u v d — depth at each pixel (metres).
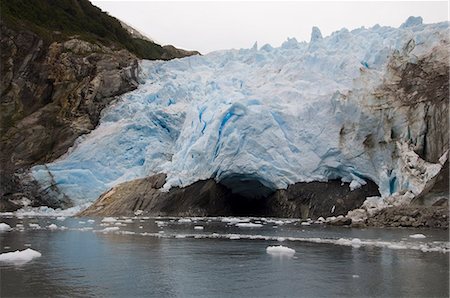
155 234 20.77
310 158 36.12
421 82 34.19
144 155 46.03
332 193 34.66
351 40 44.69
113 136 46.41
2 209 42.25
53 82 54.12
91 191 43.72
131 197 39.12
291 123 37.78
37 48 55.31
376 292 9.61
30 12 61.06
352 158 34.16
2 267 11.96
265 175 36.62
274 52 52.69
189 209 37.53
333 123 35.97
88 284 10.12
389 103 33.84
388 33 43.81
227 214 39.75
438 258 13.84
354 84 35.62
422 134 32.41
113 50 60.94
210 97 44.50
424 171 30.64
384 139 33.44
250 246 16.45
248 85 45.12
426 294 9.44
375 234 21.19
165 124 48.34
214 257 13.92
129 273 11.34
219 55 59.81
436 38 36.56
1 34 54.22
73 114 50.44
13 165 45.91
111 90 52.97
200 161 39.06
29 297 8.98
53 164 44.97
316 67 43.16
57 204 43.56
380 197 32.28
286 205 35.78
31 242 17.31
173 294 9.35
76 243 17.08
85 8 70.69
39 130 49.16
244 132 37.62
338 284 10.31
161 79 56.84
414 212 26.16
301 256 14.18
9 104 51.34
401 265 12.62
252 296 9.26
